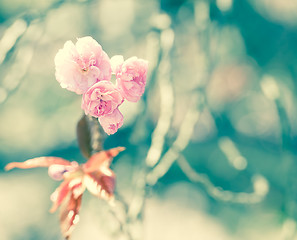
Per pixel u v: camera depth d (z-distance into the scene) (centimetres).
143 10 121
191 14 107
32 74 135
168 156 91
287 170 97
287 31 109
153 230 153
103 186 74
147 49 96
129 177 107
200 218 164
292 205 97
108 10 128
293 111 108
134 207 88
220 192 93
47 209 158
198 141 143
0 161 152
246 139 135
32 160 75
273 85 98
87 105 72
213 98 126
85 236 132
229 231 160
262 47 106
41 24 95
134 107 103
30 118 144
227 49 112
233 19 103
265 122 139
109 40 132
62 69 73
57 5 96
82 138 77
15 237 150
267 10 110
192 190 167
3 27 96
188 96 114
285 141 97
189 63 114
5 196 166
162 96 92
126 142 103
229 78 127
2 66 94
